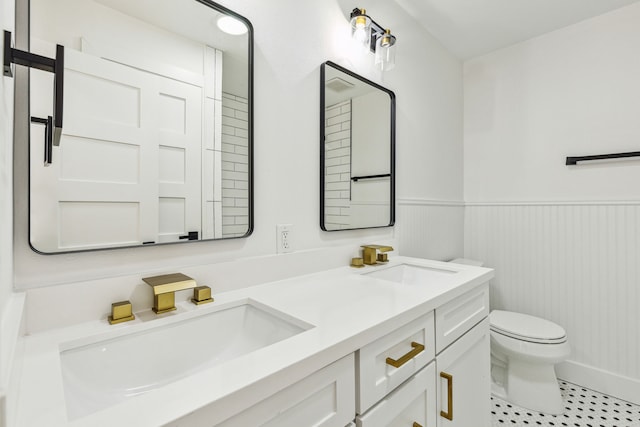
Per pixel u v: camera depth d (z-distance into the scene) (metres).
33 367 0.55
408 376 0.84
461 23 1.97
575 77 1.98
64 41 0.73
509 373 1.81
